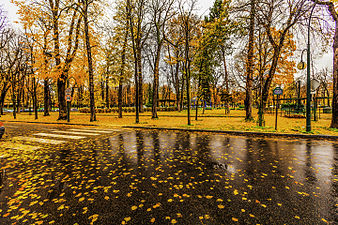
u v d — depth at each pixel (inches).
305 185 136.2
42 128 494.6
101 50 754.2
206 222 92.5
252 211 102.2
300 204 109.3
